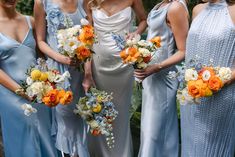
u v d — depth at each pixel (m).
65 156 4.27
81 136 4.06
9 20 3.71
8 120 3.89
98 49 4.10
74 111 3.86
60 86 3.61
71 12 3.78
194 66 3.17
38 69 3.50
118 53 4.07
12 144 3.95
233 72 3.13
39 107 3.89
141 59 3.54
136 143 5.00
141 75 3.70
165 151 4.09
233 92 3.25
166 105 3.98
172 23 3.66
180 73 3.30
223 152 3.42
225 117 3.30
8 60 3.70
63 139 4.02
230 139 3.40
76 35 3.52
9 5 3.64
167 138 4.07
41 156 4.00
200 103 3.33
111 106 3.90
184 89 3.17
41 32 3.84
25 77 3.73
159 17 3.73
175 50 3.86
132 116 5.30
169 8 3.65
